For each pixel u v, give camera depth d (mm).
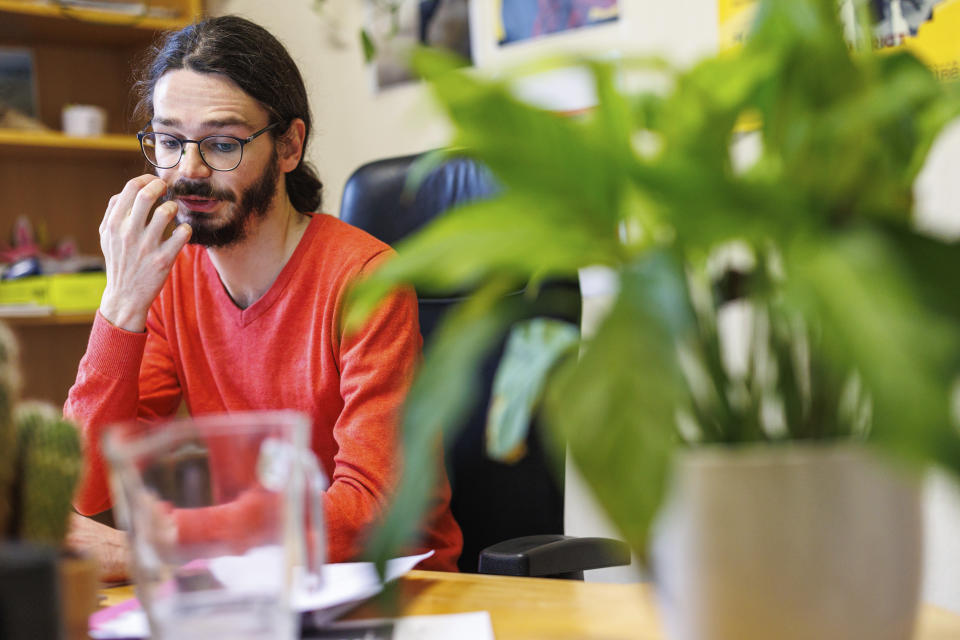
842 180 462
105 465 1424
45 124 3057
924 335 380
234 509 540
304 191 1776
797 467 486
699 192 437
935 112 502
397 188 1724
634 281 439
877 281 400
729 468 489
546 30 2057
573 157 455
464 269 446
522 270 466
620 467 388
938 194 1387
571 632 723
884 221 450
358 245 1627
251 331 1660
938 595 1359
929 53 1396
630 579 1878
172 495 540
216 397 1735
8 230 3000
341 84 2592
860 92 488
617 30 1924
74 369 3084
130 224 1554
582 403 400
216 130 1578
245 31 1634
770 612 491
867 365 377
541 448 1420
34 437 567
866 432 509
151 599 541
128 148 2881
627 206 492
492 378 1436
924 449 360
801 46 482
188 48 1607
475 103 456
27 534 565
